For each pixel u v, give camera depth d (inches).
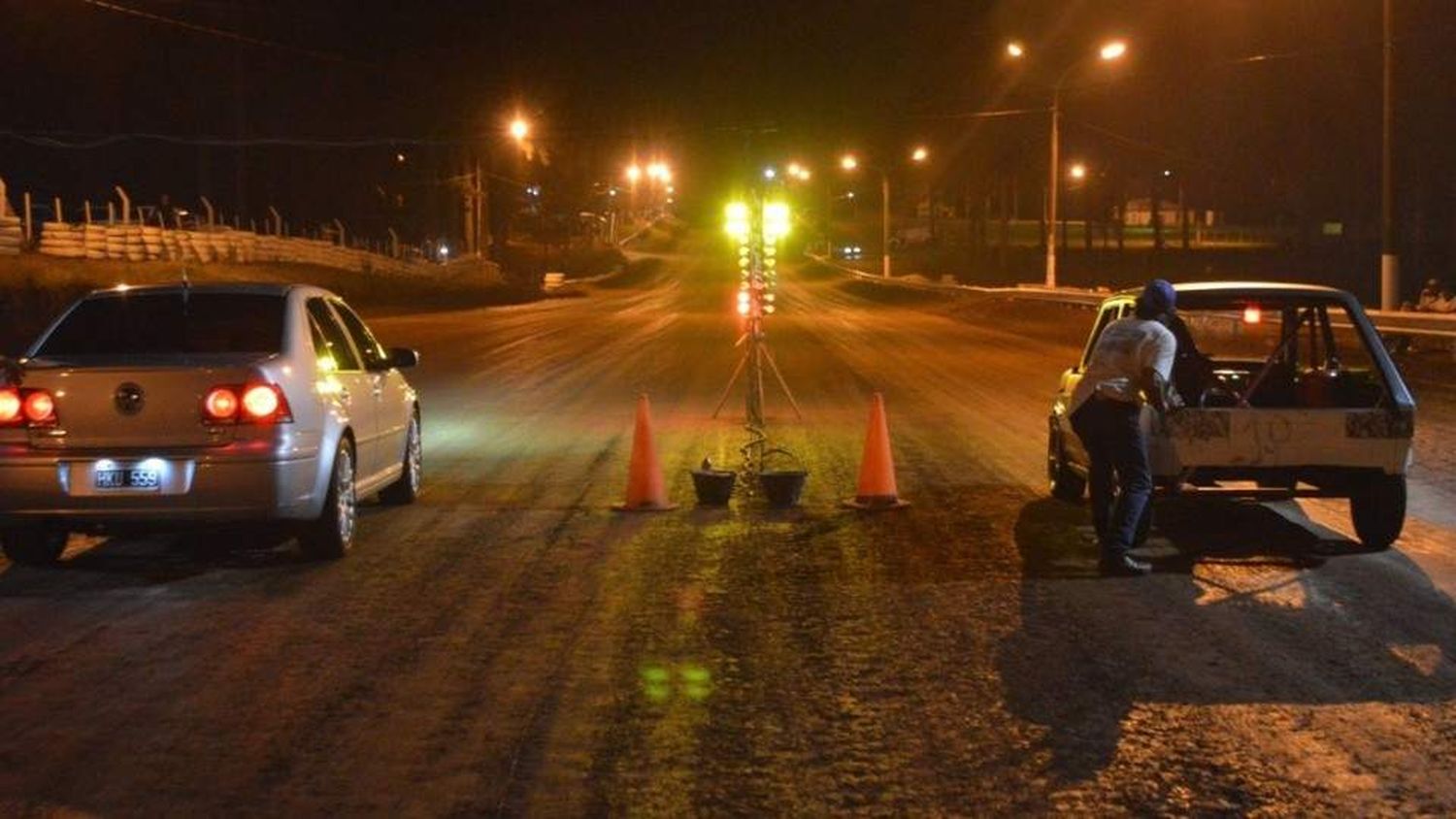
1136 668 291.9
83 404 364.8
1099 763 237.9
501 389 962.1
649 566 391.9
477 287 2928.2
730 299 2896.2
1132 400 375.2
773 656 302.5
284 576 379.6
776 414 787.4
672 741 249.3
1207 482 395.9
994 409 818.8
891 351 1354.6
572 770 235.5
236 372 368.5
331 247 2640.3
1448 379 960.3
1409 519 462.9
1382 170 1198.3
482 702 271.7
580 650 307.3
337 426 397.4
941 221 6250.0
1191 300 421.7
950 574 379.2
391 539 431.5
